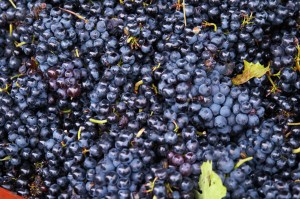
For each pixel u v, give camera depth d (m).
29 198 0.72
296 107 0.71
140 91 0.71
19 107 0.74
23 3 0.78
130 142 0.67
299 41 0.74
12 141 0.74
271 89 0.72
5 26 0.79
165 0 0.76
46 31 0.74
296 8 0.74
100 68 0.74
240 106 0.68
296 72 0.71
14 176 0.74
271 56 0.73
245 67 0.72
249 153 0.68
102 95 0.71
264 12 0.72
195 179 0.66
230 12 0.72
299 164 0.67
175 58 0.70
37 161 0.74
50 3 0.77
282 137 0.67
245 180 0.65
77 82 0.73
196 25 0.73
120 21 0.73
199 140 0.69
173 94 0.68
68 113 0.75
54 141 0.72
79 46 0.75
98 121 0.70
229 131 0.69
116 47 0.72
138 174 0.65
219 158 0.65
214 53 0.70
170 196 0.64
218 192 0.64
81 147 0.70
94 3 0.75
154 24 0.74
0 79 0.76
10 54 0.78
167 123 0.69
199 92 0.68
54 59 0.73
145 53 0.72
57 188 0.71
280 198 0.64
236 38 0.72
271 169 0.67
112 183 0.65
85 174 0.68
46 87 0.74
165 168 0.65
